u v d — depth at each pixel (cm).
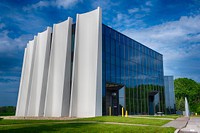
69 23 2906
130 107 3234
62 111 2611
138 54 3734
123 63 3212
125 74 3219
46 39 3253
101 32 2678
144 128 1373
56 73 2902
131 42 3553
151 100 4228
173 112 5244
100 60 2591
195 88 8300
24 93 3784
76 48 2741
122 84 3100
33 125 1578
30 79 3512
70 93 2748
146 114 3669
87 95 2534
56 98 2798
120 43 3209
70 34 2903
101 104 2512
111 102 3039
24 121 2055
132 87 3375
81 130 1223
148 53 4122
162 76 4600
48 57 3188
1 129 1282
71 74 2792
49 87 2889
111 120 1969
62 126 1457
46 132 1126
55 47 3022
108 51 2881
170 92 5334
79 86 2639
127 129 1297
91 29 2688
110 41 2962
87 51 2661
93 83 2503
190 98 8306
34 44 3594
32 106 3256
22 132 1134
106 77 2753
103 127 1390
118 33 3192
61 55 2894
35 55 3491
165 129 1356
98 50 2566
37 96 3234
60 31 3009
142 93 3662
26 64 3900
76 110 2598
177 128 1536
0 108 5181
